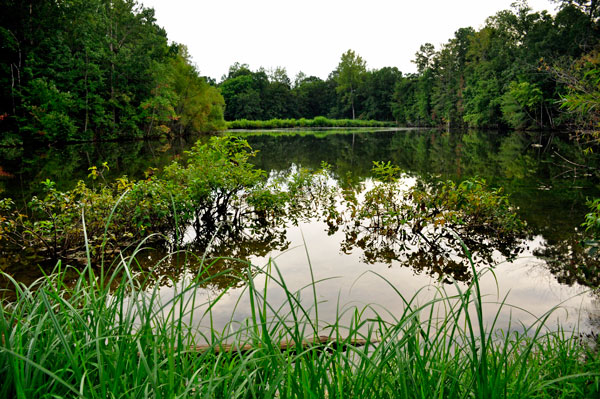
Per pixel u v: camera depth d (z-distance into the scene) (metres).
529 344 1.81
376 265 4.91
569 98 4.64
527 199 8.43
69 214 5.34
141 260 5.02
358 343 2.89
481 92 48.22
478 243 5.73
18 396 1.14
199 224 6.80
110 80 31.28
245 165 7.86
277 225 6.98
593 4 33.19
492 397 1.34
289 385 1.32
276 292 4.07
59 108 24.73
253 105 88.81
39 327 1.30
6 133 23.62
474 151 20.59
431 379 1.51
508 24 48.25
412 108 73.81
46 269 4.69
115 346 1.53
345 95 91.56
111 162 16.12
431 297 3.92
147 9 36.78
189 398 1.34
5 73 25.47
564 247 5.38
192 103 39.59
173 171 7.10
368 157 18.30
